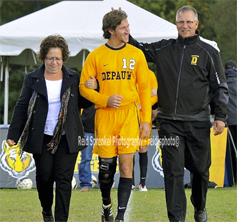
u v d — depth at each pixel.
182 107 19.67
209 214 23.39
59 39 19.12
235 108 38.50
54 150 18.77
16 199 28.39
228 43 80.81
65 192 18.97
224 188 35.81
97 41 36.59
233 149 40.12
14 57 51.62
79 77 19.83
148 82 19.45
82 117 32.53
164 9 88.38
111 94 18.98
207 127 19.86
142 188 32.88
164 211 24.22
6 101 44.97
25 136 19.06
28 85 19.33
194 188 20.50
